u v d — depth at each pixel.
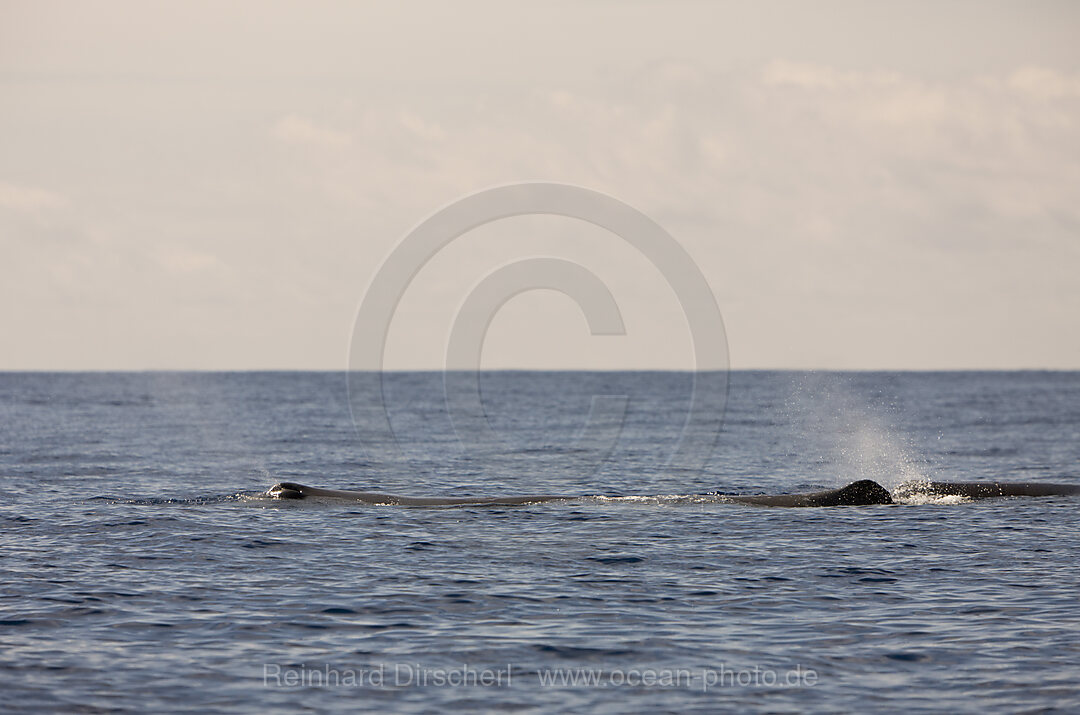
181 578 75.69
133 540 88.38
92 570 77.81
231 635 62.78
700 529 95.25
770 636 62.94
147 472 140.75
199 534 91.00
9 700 52.62
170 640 61.78
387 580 75.62
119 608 67.94
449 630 64.06
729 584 74.94
